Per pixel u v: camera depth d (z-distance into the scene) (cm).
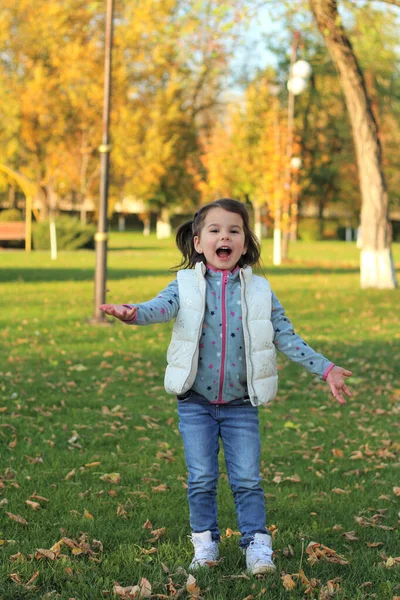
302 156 5112
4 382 834
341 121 5259
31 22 4059
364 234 2022
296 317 1450
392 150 5359
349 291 1922
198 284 361
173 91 4444
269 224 3506
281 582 345
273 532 413
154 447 598
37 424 662
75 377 878
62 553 380
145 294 1786
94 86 4003
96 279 1334
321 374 356
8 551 378
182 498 477
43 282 2072
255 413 369
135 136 4291
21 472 521
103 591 331
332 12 1800
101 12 3950
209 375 359
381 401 795
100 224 1327
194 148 5047
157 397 787
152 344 1134
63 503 461
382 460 580
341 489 502
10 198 5488
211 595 332
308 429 674
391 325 1370
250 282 365
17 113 3966
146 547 394
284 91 4925
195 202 5547
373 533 418
